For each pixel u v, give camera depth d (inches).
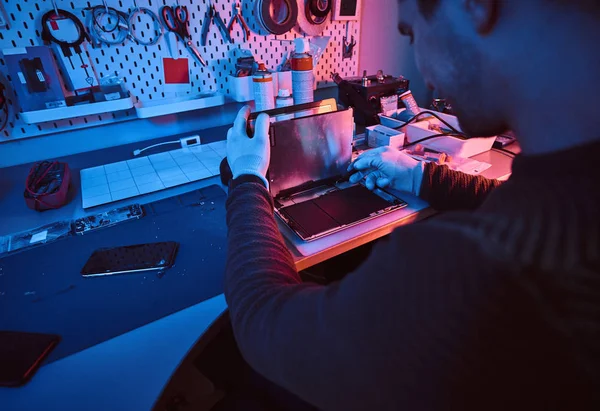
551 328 8.1
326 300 11.3
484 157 39.4
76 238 28.5
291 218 28.0
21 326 20.8
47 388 17.6
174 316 21.5
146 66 43.4
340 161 34.0
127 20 40.0
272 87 45.0
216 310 21.9
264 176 25.2
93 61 40.2
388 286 9.5
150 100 45.3
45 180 34.9
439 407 9.8
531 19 8.9
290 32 50.5
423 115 44.1
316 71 55.9
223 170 35.4
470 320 8.5
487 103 11.2
